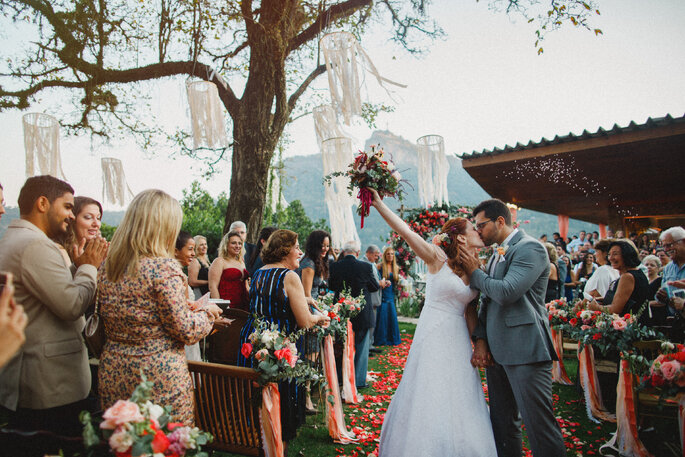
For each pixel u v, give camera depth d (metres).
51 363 1.92
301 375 2.33
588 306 4.05
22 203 2.04
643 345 3.08
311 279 4.01
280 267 2.77
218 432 2.27
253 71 6.86
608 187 11.12
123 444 1.20
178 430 1.30
